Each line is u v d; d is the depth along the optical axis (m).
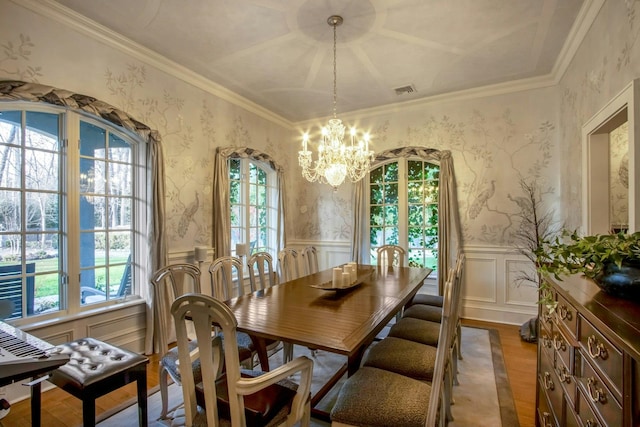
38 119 2.47
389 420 1.39
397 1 2.38
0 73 2.17
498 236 3.94
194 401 1.42
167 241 3.17
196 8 2.45
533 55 3.18
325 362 2.94
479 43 2.96
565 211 3.35
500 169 3.93
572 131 3.07
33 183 2.44
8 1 2.20
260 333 1.61
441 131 4.25
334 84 3.57
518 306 3.83
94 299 2.81
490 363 2.83
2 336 1.44
